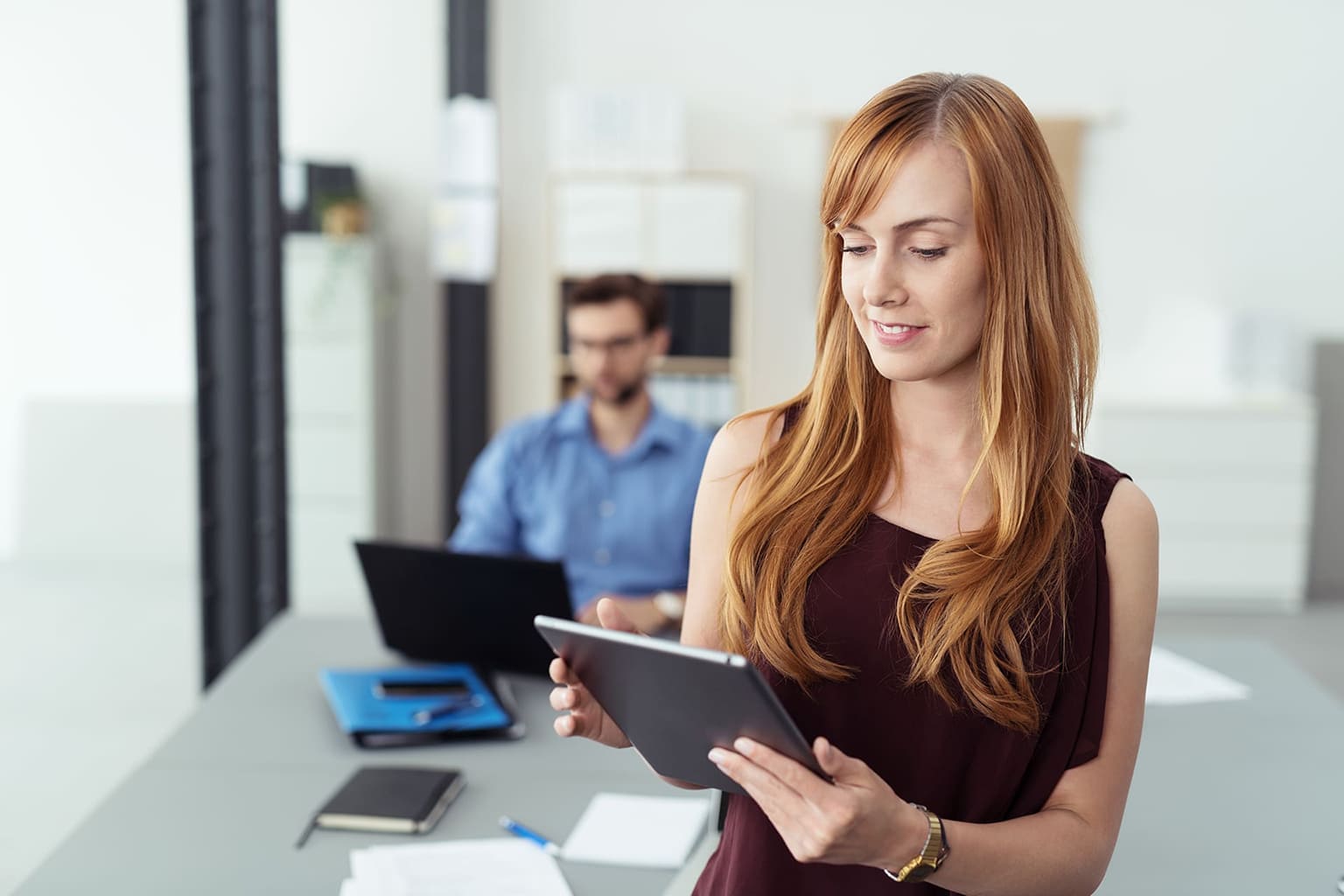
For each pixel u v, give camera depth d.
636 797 2.02
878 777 1.10
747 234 5.90
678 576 3.20
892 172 1.15
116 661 4.07
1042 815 1.22
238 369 3.62
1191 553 5.84
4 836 3.18
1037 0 6.05
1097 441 5.81
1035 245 1.20
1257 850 1.90
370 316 5.36
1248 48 6.04
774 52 6.13
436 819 1.93
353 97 5.63
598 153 5.82
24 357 4.14
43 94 4.05
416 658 2.62
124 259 4.16
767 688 1.02
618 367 3.08
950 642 1.20
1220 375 6.10
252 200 3.57
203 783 2.05
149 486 4.25
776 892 1.29
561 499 3.17
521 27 6.12
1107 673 1.27
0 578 4.22
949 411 1.29
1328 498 6.20
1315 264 6.16
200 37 3.50
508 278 6.27
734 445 1.39
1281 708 2.49
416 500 6.18
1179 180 6.14
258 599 3.72
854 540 1.28
